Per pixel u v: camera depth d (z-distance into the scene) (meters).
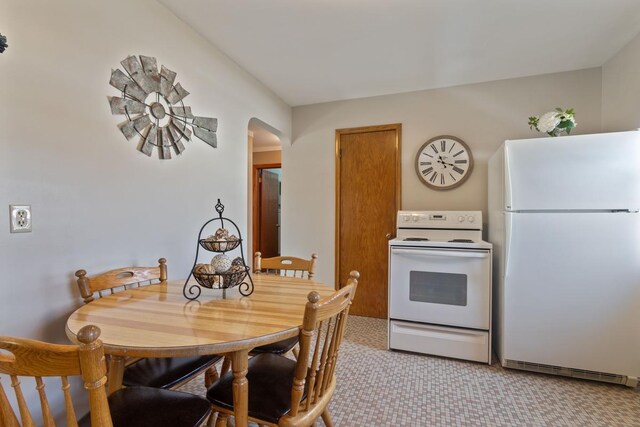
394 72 2.92
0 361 0.70
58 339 1.43
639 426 1.66
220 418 1.26
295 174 3.78
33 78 1.34
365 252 3.53
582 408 1.81
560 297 2.10
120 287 1.79
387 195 3.45
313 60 2.70
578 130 2.82
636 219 1.95
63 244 1.46
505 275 2.22
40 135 1.37
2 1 1.25
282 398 1.18
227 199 2.64
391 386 2.05
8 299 1.26
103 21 1.64
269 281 1.81
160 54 1.99
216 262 1.46
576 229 2.05
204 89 2.38
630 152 1.95
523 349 2.20
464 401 1.88
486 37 2.34
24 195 1.31
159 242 2.00
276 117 3.45
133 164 1.83
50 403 1.44
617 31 2.24
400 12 2.05
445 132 3.23
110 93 1.69
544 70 2.86
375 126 3.47
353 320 3.40
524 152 2.14
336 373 2.22
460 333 2.42
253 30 2.27
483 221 3.09
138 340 0.96
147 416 1.04
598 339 2.04
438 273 2.47
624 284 1.98
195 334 1.01
